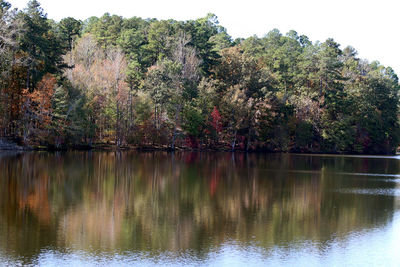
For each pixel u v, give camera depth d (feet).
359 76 453.17
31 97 253.44
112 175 168.14
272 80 384.47
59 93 260.21
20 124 255.29
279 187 151.23
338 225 99.55
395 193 143.33
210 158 271.90
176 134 329.11
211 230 92.73
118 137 310.04
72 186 139.03
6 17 246.68
